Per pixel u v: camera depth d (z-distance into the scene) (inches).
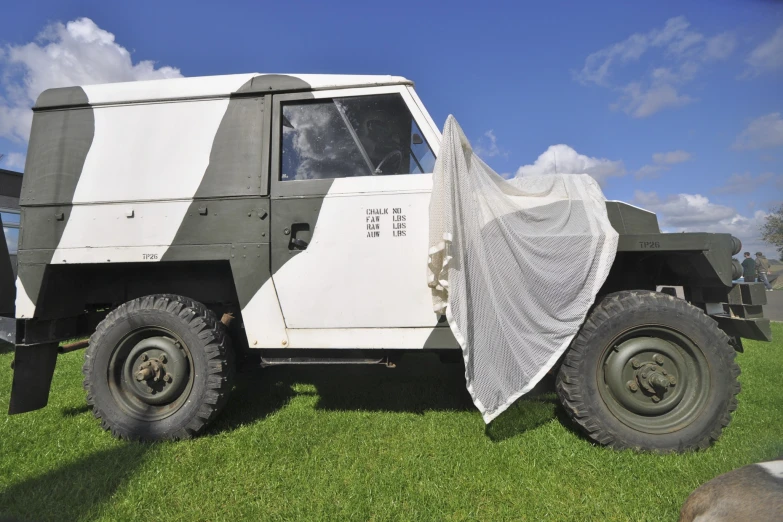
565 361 102.0
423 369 177.3
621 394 99.7
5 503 82.2
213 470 92.8
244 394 143.4
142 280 127.5
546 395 132.4
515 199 111.0
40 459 99.3
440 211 98.2
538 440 103.4
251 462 95.8
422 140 115.3
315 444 104.0
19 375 113.0
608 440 98.6
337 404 133.1
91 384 110.4
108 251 111.7
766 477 42.8
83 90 118.3
